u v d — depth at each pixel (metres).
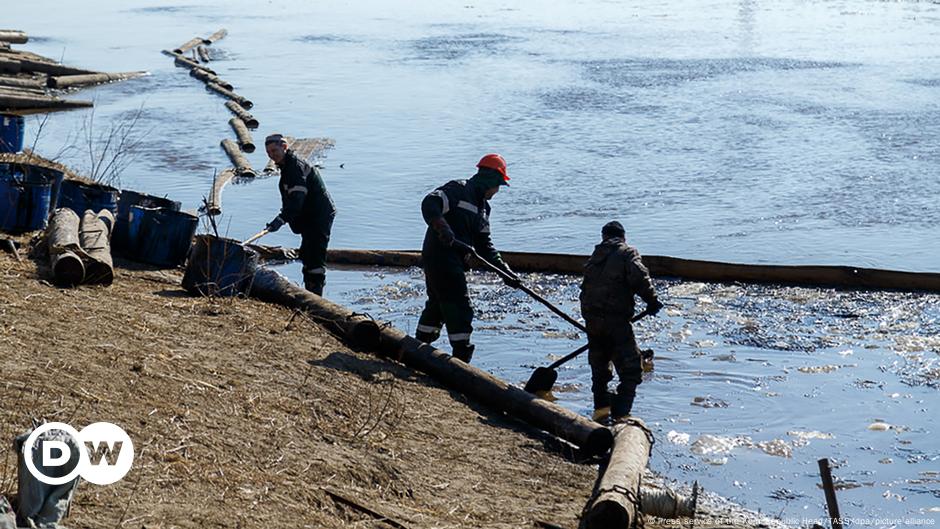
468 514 6.52
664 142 22.73
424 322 10.03
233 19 54.53
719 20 51.72
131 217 11.44
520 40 43.47
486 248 9.83
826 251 15.06
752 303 12.48
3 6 62.50
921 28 47.09
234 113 26.55
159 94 30.28
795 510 7.43
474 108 27.28
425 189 18.81
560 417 8.19
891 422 9.05
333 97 29.53
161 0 66.81
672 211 17.23
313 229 10.93
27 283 9.14
